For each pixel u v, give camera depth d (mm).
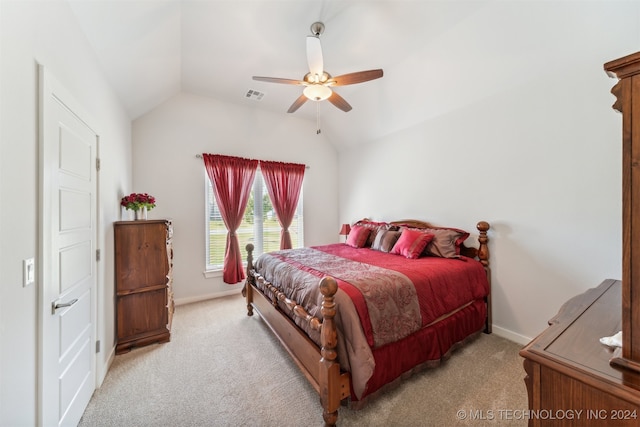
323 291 1468
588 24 1860
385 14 2207
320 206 4855
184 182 3619
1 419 904
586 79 2002
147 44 2246
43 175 1165
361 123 4098
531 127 2334
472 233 2834
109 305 2156
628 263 712
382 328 1656
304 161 4656
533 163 2332
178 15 2160
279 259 2754
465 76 2635
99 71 1995
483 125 2709
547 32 2020
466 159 2883
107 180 2174
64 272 1375
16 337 992
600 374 712
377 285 1812
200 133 3727
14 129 992
